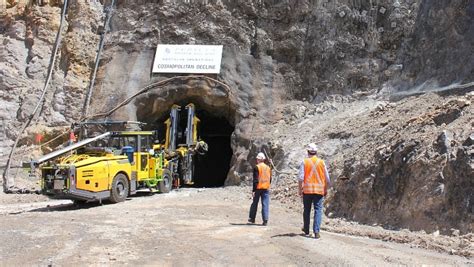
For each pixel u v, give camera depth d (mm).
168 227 10234
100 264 7141
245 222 11016
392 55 19672
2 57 21625
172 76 20938
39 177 18703
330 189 12906
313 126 18672
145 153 16812
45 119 20578
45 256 7605
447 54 17031
